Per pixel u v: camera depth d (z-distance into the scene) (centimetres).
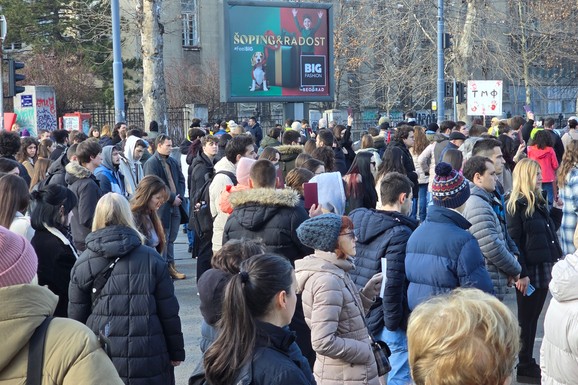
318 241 482
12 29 4022
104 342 301
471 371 219
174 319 550
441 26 2825
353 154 1524
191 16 4878
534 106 5259
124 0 4109
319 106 4638
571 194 914
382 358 504
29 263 301
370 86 4481
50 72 3912
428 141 1552
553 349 417
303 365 367
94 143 916
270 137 1670
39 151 1320
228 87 2773
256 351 349
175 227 1234
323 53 2931
